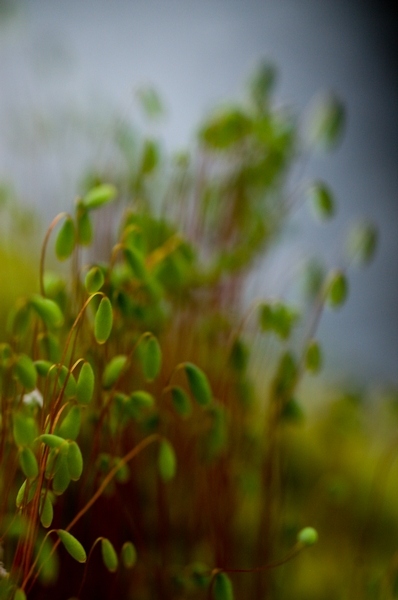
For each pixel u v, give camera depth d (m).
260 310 0.11
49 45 0.14
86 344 0.11
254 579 0.12
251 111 0.12
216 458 0.11
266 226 0.12
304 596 0.12
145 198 0.12
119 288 0.10
